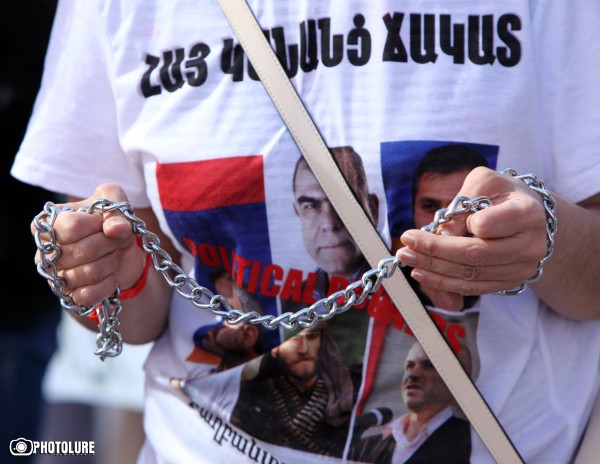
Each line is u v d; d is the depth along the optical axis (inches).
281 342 65.0
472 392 61.4
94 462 160.4
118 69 66.2
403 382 63.2
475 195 55.1
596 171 61.8
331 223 62.3
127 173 69.8
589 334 67.7
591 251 61.9
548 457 65.8
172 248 72.1
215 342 67.3
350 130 61.3
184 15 64.2
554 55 61.7
